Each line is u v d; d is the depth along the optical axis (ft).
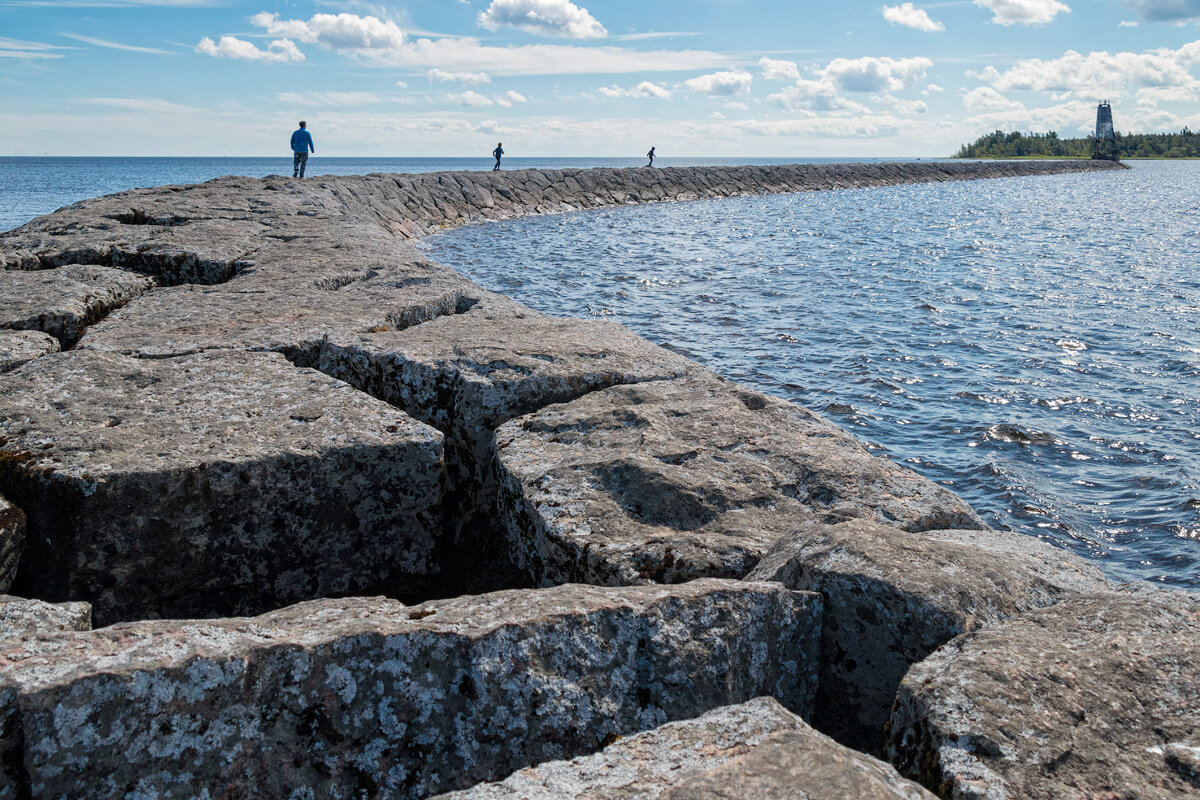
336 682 7.21
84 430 12.39
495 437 15.12
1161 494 26.96
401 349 17.22
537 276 69.67
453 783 7.28
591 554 11.16
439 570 13.80
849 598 9.32
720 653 8.39
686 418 15.21
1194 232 117.19
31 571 10.93
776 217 142.82
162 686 6.59
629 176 177.58
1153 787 6.50
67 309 20.22
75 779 6.26
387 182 115.24
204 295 23.45
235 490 11.62
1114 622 8.50
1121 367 42.29
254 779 6.81
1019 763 6.68
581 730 7.61
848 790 5.82
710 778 6.04
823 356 44.78
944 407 36.24
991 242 104.12
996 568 9.77
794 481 13.30
